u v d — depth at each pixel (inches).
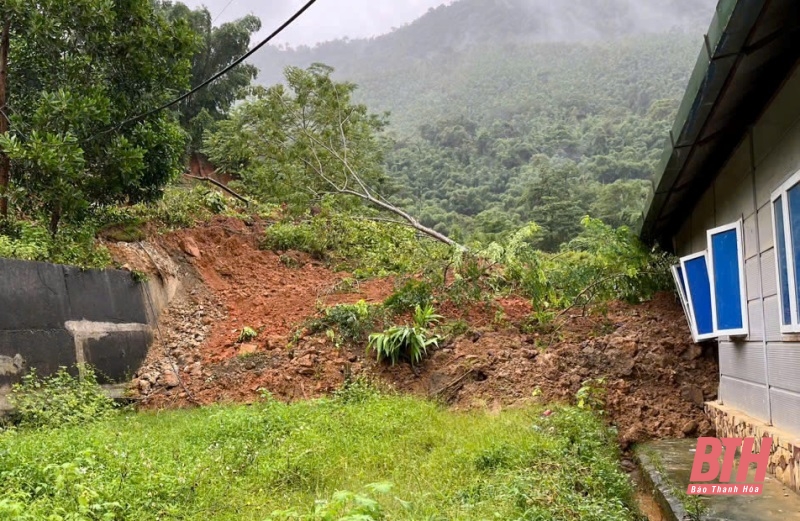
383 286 468.1
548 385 305.7
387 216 824.3
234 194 685.9
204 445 232.1
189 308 444.5
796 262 177.9
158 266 443.8
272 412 275.0
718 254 257.9
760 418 222.5
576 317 380.2
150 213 513.3
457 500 169.2
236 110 767.7
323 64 613.6
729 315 249.9
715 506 171.6
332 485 191.2
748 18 160.6
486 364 333.4
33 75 392.5
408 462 208.4
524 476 179.9
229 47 979.3
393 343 346.6
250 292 473.7
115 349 364.5
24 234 347.3
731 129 231.9
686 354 310.5
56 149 341.1
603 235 390.3
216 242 524.4
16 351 297.7
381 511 150.1
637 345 320.2
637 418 279.7
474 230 1118.4
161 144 434.9
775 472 197.3
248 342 399.5
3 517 142.6
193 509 170.4
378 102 5442.9
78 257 365.7
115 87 414.9
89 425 269.3
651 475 208.7
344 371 350.3
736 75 188.4
